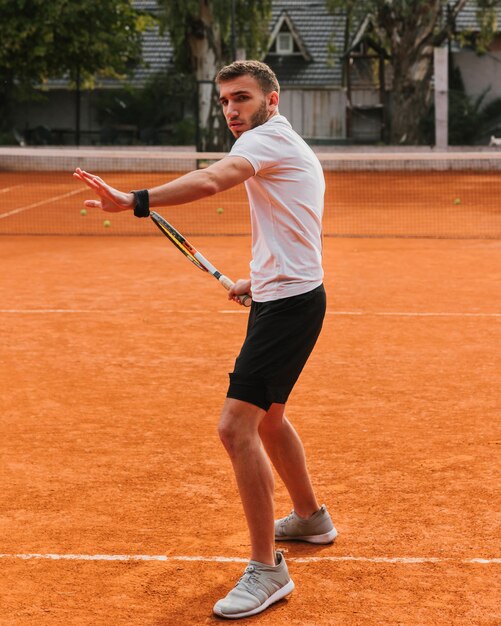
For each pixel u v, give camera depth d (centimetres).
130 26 4081
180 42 3566
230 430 419
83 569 449
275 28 4478
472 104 4266
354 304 1112
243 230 1956
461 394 745
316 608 412
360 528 495
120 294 1181
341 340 929
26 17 3678
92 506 526
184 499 535
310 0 4703
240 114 423
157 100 4250
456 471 575
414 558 459
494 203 2436
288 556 465
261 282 428
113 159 3672
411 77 3700
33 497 539
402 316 1045
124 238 1811
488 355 871
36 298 1157
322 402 723
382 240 1752
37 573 445
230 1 3553
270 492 421
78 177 371
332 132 4469
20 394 750
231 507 523
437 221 2066
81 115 4341
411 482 557
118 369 824
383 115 4128
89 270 1386
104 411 704
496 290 1209
